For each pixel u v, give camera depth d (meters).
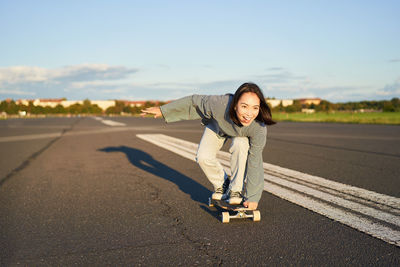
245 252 2.25
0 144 9.91
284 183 4.39
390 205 3.36
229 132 2.90
